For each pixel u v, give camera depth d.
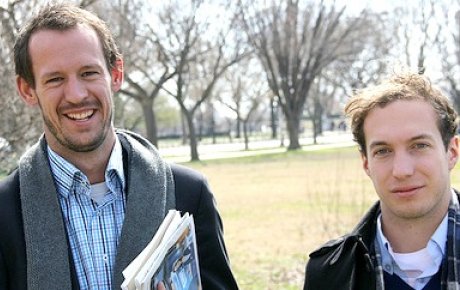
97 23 2.56
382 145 2.34
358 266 2.46
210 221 2.77
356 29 45.31
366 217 2.49
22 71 2.52
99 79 2.48
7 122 7.17
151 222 2.54
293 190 17.58
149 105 37.97
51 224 2.46
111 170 2.58
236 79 57.28
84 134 2.46
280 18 42.97
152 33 34.69
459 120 2.55
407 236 2.34
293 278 7.93
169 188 2.68
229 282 2.81
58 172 2.55
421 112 2.30
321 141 61.78
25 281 2.42
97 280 2.47
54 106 2.44
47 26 2.45
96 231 2.52
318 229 10.89
